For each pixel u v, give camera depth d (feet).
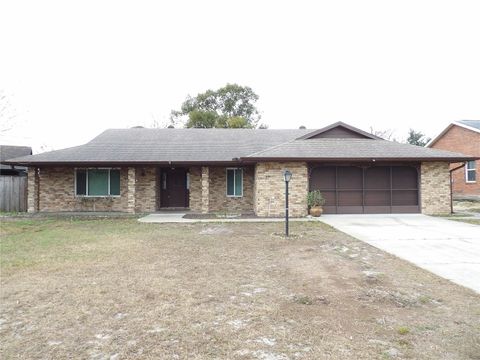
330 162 48.88
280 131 68.59
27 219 46.03
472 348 10.62
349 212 51.06
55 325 12.62
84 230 36.09
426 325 12.35
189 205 58.34
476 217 46.57
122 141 60.70
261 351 10.59
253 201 56.54
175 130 68.54
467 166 73.87
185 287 16.96
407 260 22.31
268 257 23.44
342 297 15.43
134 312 13.79
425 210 50.72
